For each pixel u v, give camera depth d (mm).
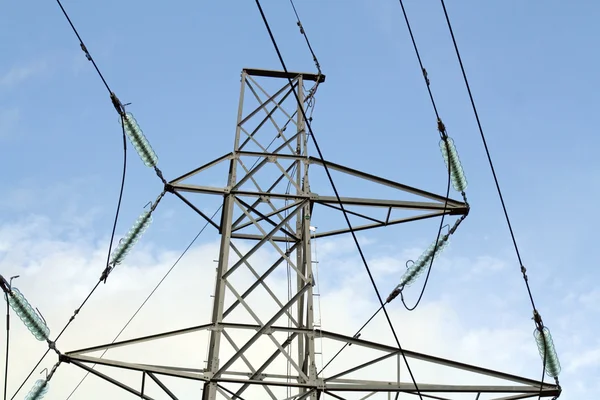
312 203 22375
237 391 18594
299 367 20406
